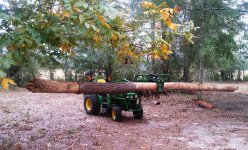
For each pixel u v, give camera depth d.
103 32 3.83
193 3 15.60
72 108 13.41
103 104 11.48
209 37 15.09
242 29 16.12
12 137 8.04
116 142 7.76
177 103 15.51
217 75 37.41
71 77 23.23
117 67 20.73
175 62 19.83
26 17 4.26
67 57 5.25
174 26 4.36
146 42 5.30
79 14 3.82
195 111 13.19
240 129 9.55
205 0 15.14
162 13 4.26
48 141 7.76
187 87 5.59
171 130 9.30
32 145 7.35
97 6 3.60
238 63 31.44
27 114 11.57
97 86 4.39
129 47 5.50
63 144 7.51
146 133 8.84
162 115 12.03
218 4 15.10
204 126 10.02
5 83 3.00
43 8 4.61
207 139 8.24
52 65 5.09
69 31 4.27
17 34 3.90
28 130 8.92
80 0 3.46
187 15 15.84
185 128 9.66
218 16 15.32
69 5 3.61
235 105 15.44
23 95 18.77
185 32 4.84
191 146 7.49
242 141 8.05
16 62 3.77
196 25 15.66
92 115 11.66
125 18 5.00
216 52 15.87
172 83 5.48
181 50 18.31
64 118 10.94
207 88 5.78
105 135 8.48
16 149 6.84
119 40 5.04
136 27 5.09
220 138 8.37
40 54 4.99
